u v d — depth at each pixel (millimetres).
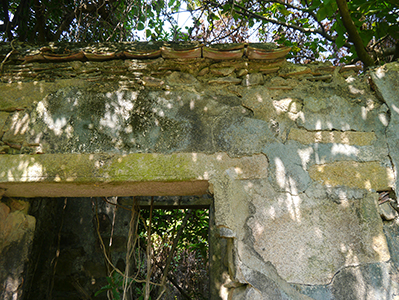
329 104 2121
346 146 2027
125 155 2021
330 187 1954
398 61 2195
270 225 1888
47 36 4242
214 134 2064
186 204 3936
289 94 2148
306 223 1893
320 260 1830
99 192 2205
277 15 4508
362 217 1899
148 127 2092
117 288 3330
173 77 2195
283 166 1989
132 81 2193
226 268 3746
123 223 4016
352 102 2129
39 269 3533
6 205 2227
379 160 1997
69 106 2152
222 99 2150
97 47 2240
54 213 3855
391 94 2113
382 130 2057
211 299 3650
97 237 3945
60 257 3857
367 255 1836
